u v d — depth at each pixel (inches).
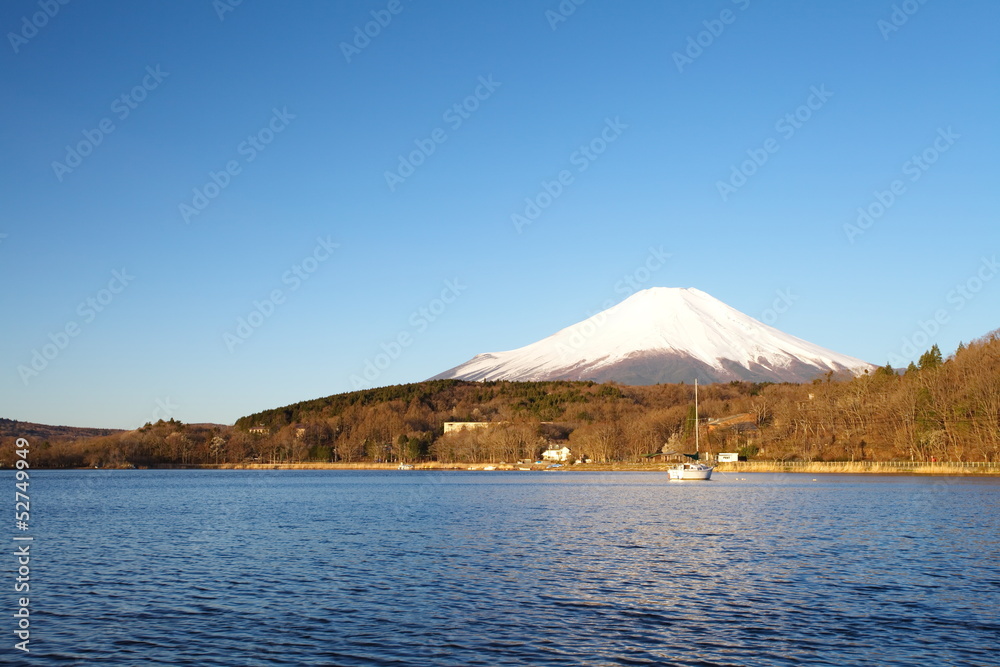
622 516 2918.3
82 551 2037.4
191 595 1433.3
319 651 1078.4
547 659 1042.7
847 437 6865.2
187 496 4672.7
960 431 5866.1
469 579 1571.1
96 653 1077.8
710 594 1419.8
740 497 3885.3
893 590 1449.3
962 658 1040.8
